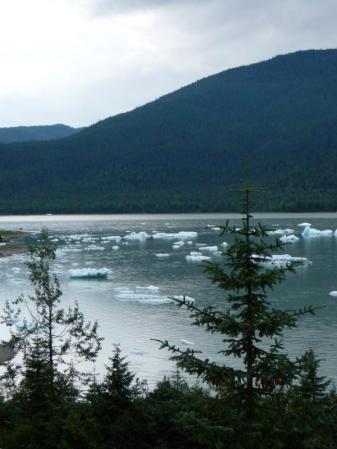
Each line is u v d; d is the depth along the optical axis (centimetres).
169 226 19612
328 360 3606
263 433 1258
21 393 1817
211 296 6044
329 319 4788
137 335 4412
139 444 1546
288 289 6328
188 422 1277
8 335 4378
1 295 6291
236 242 1371
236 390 1335
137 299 5988
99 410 1673
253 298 1351
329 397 1505
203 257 9531
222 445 1204
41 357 2120
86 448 1561
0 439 1623
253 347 1353
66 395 1944
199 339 4262
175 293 6297
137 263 9206
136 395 1750
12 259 9819
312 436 1276
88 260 9700
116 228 18775
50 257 2489
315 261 8881
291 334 4284
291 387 1378
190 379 3272
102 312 5325
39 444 1591
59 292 2420
